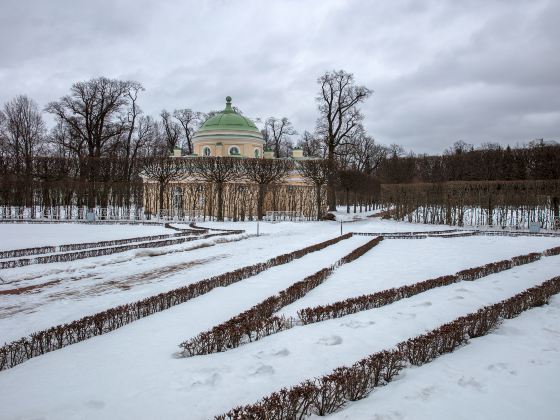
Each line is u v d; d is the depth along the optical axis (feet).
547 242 81.35
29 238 80.69
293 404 17.06
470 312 31.48
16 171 173.88
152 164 142.20
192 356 23.57
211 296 36.14
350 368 20.22
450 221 126.52
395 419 17.04
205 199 136.98
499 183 118.73
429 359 23.63
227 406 17.88
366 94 164.55
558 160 133.90
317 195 149.89
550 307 34.09
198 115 240.73
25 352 24.67
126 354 23.56
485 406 18.17
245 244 75.56
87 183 142.82
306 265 51.67
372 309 32.14
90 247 68.13
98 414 17.13
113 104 163.32
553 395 19.25
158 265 54.29
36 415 17.02
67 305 36.29
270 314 31.12
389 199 149.59
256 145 187.01
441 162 199.41
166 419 16.85
